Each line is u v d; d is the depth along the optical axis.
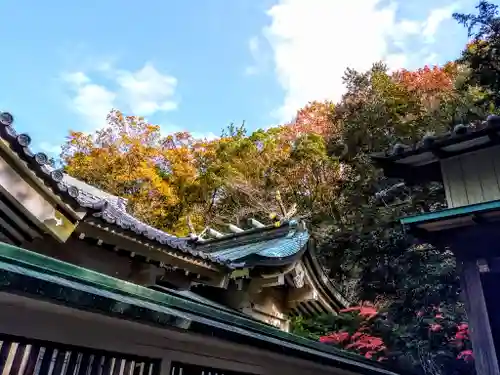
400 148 4.88
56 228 4.01
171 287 6.28
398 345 9.31
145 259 5.36
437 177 5.28
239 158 23.11
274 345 4.15
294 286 7.20
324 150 19.34
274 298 7.40
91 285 2.93
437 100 16.73
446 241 4.38
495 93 11.40
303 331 9.93
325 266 11.59
